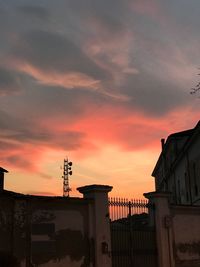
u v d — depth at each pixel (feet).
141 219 55.06
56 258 44.42
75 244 46.26
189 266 57.36
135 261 51.88
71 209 46.93
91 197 49.29
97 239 47.91
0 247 40.27
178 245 57.00
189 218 59.77
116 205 51.19
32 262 42.47
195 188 102.53
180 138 128.06
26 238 42.55
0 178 91.56
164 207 56.39
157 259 54.39
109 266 48.29
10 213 41.88
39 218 44.01
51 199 45.06
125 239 51.44
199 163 97.25
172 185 137.28
